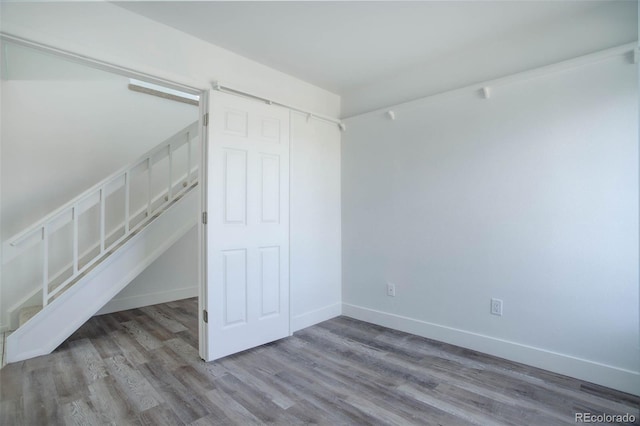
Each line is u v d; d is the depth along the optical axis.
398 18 2.15
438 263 2.79
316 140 3.27
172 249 4.21
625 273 1.98
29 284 3.20
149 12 2.08
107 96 3.69
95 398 1.96
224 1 1.96
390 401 1.92
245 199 2.63
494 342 2.49
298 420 1.74
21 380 2.17
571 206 2.16
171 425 1.70
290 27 2.26
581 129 2.12
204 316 2.46
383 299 3.19
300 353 2.59
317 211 3.28
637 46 1.89
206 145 2.46
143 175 3.95
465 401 1.91
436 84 2.81
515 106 2.38
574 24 2.16
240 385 2.10
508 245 2.42
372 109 3.27
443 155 2.75
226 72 2.55
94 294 2.83
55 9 1.81
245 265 2.63
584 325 2.12
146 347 2.72
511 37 2.40
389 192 3.12
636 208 1.95
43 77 3.29
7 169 3.09
